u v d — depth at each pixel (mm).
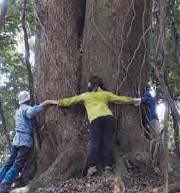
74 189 5629
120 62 6422
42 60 6777
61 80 6645
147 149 6152
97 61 6469
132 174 5820
